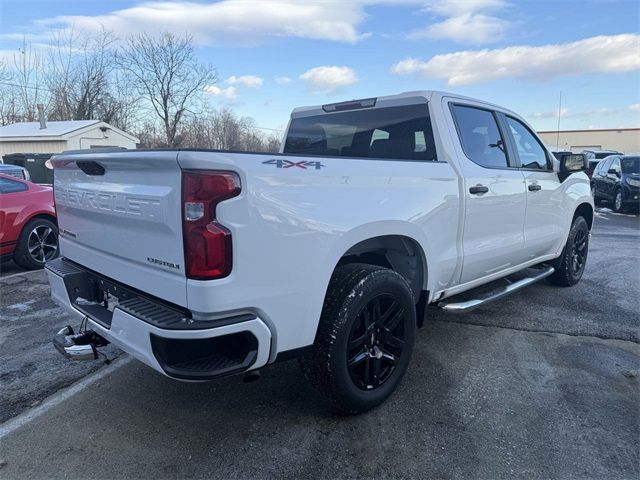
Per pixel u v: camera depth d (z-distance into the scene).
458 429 2.92
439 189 3.49
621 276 6.46
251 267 2.33
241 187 2.26
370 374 3.07
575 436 2.86
